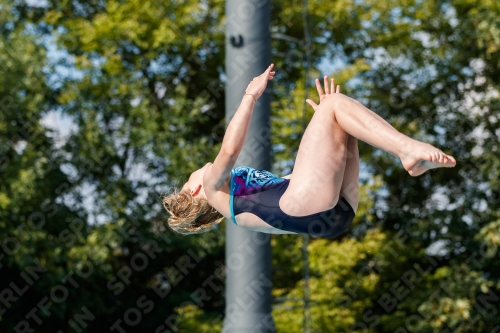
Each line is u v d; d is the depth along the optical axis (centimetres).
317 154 612
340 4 2483
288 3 2566
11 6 2562
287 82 2622
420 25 2614
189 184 684
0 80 2336
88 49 2559
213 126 2828
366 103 2580
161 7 2538
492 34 2352
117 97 2578
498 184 2364
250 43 935
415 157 567
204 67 2738
